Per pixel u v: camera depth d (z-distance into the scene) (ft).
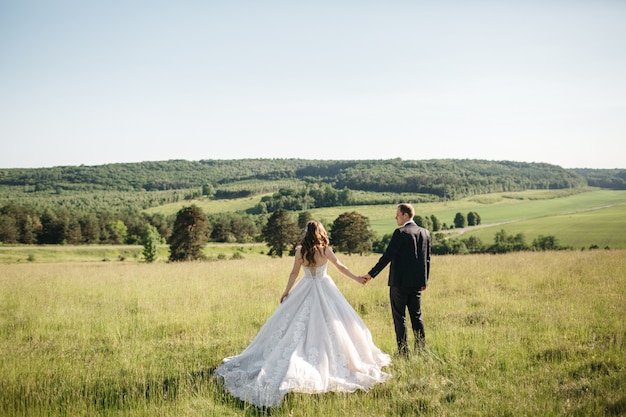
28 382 17.37
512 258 62.95
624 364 18.10
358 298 35.70
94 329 27.63
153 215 420.36
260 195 600.39
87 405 15.96
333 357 17.58
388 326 26.76
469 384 16.98
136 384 17.54
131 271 60.23
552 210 396.57
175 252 183.83
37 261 245.65
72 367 20.03
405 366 18.93
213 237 331.16
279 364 17.26
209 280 47.03
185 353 22.15
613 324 24.63
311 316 18.33
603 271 44.88
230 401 16.12
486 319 27.40
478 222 345.92
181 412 14.97
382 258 20.33
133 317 30.40
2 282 47.83
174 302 34.86
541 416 14.07
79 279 50.19
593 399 14.89
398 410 15.08
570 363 18.72
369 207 442.50
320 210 435.12
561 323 25.32
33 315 30.60
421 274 20.79
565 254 66.85
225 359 19.67
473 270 49.85
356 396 16.07
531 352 20.52
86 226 337.93
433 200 474.49
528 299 32.99
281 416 14.75
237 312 30.78
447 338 22.88
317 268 19.21
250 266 61.21
